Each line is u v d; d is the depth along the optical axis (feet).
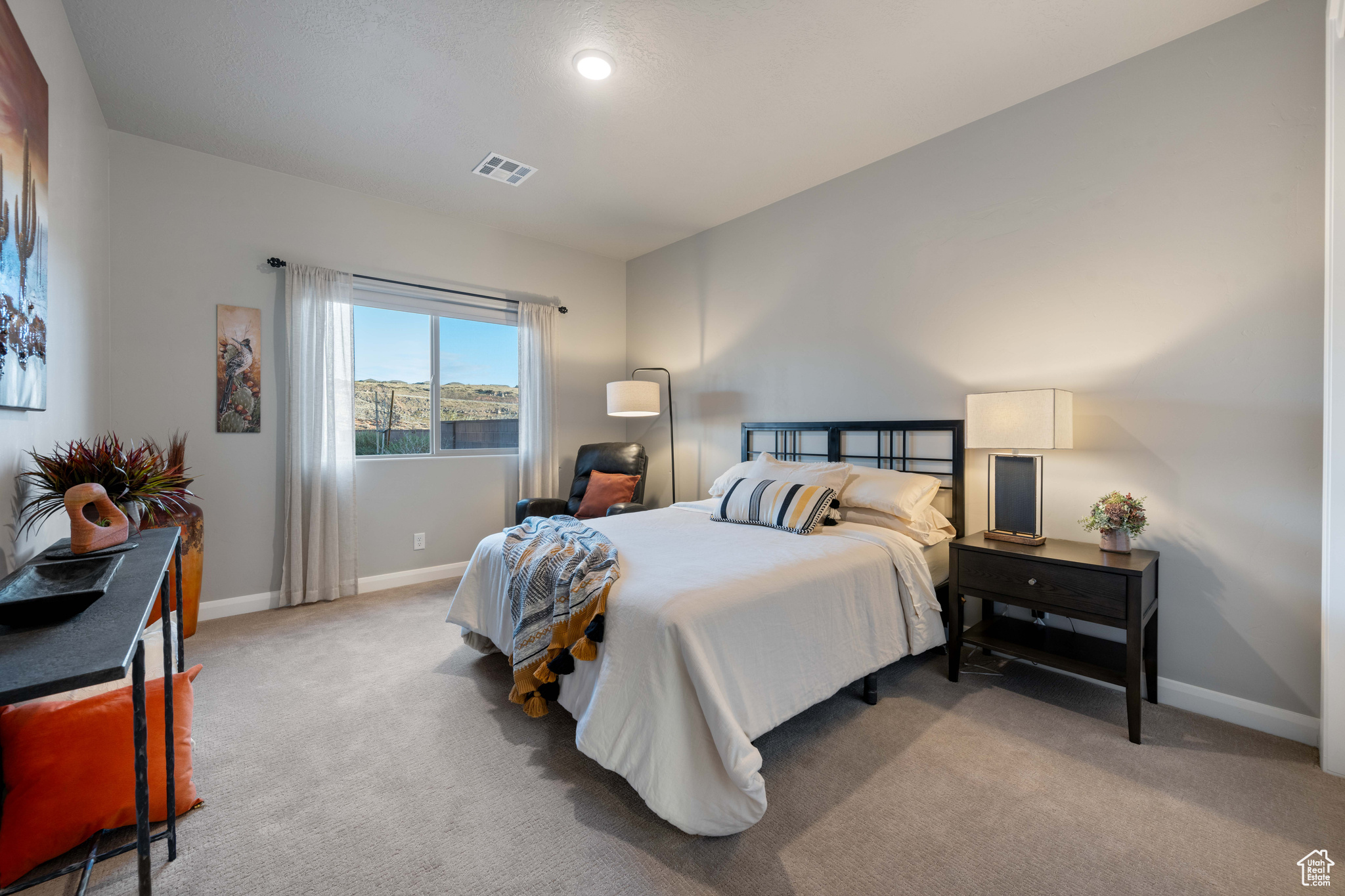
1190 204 7.22
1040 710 7.17
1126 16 6.93
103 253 9.09
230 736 6.47
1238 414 6.90
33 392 5.61
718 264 14.01
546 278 15.23
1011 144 8.87
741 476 11.08
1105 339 7.92
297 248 11.38
